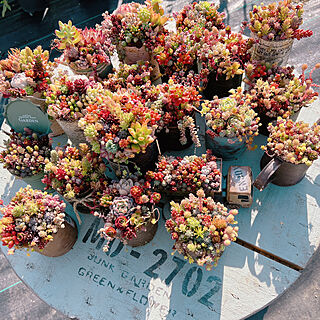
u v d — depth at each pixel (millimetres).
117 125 2164
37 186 2604
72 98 2396
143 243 2359
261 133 2730
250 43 2633
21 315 3514
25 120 2555
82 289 2283
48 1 6039
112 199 2188
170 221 2053
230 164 2631
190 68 2824
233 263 2246
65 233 2299
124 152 2105
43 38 5664
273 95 2449
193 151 2678
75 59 2664
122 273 2309
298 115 2697
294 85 2393
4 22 5953
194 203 2100
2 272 3752
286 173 2305
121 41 2684
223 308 2107
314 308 3215
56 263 2410
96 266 2361
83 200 2262
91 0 5934
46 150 2502
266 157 2389
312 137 2189
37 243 2096
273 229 2336
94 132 2150
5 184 2848
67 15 5832
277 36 2473
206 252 2000
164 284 2230
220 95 2807
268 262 2225
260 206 2430
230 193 2264
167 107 2311
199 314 2104
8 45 5668
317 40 4668
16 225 2102
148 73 2533
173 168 2252
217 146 2439
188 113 2354
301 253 2238
